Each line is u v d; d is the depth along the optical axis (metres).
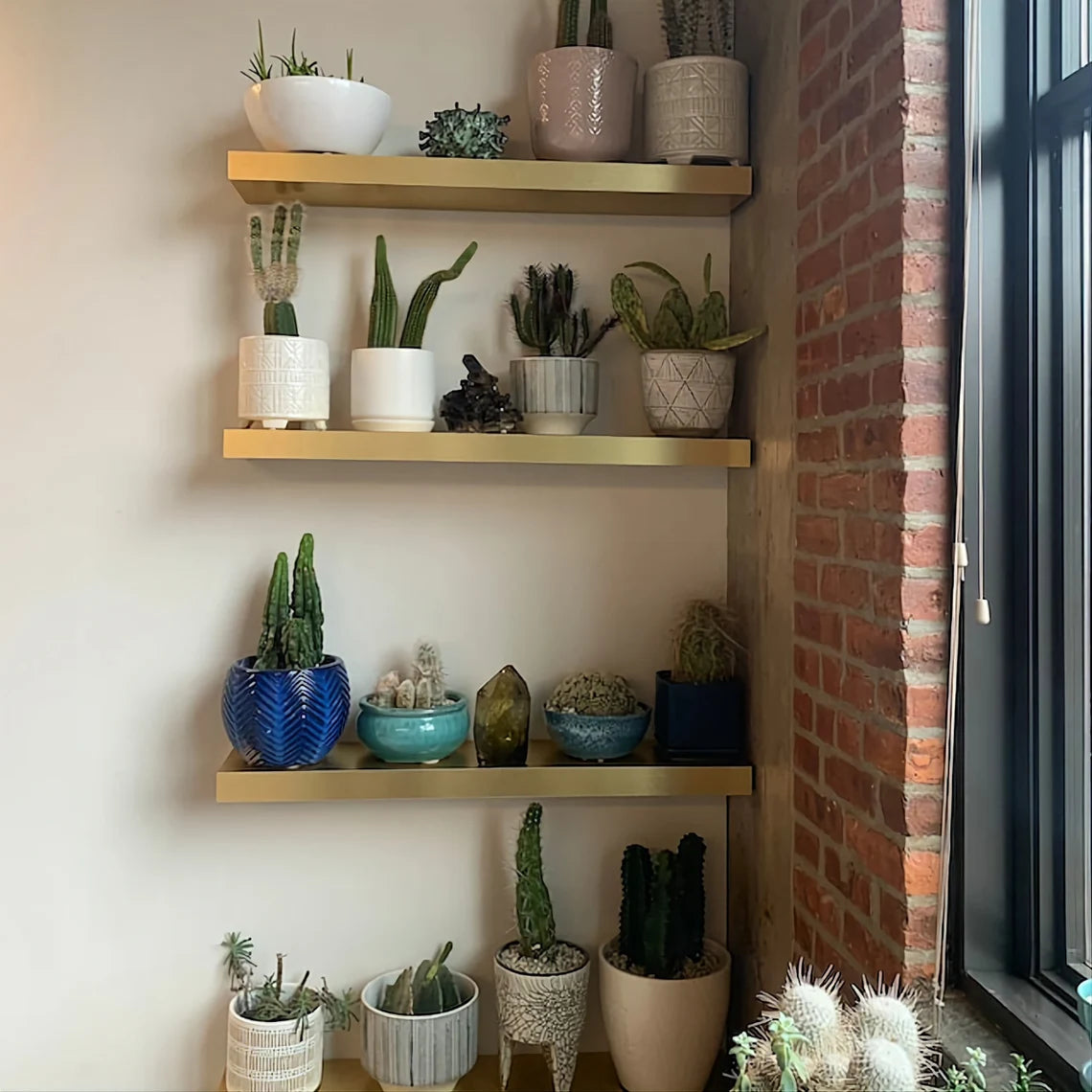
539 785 1.79
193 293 1.90
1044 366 1.31
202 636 1.91
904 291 1.32
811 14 1.61
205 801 1.92
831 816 1.52
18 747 1.88
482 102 1.96
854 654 1.45
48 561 1.88
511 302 1.91
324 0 1.92
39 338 1.87
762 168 1.83
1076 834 1.31
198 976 1.92
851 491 1.46
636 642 2.01
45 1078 1.90
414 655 1.96
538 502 1.99
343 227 1.94
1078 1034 1.18
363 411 1.79
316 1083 1.79
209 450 1.91
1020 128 1.32
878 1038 0.99
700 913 1.86
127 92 1.88
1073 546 1.32
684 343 1.88
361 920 1.95
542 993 1.79
